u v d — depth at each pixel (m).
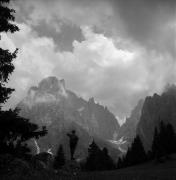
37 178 13.24
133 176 16.64
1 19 17.78
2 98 18.25
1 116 18.27
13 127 18.62
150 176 17.27
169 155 97.31
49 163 19.59
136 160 116.25
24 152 19.34
